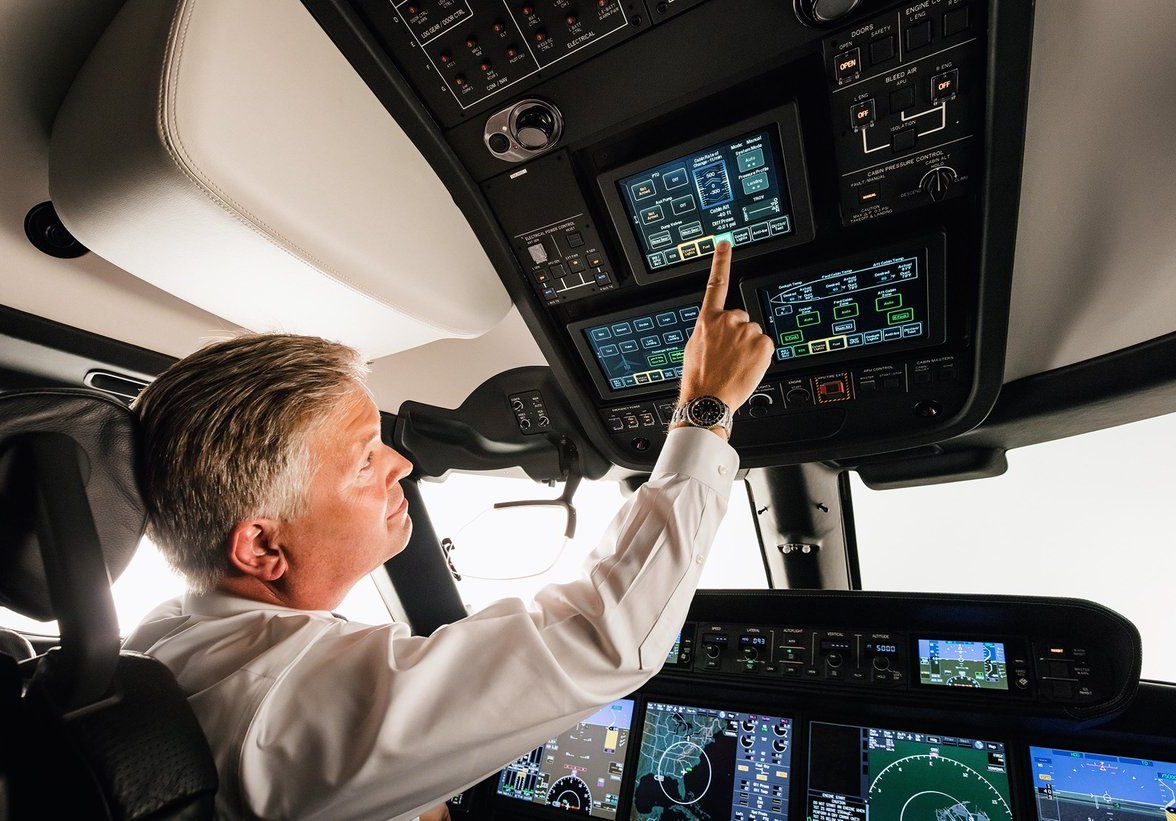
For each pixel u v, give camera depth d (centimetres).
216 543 95
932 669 179
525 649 83
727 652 203
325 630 94
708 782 190
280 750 81
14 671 71
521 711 83
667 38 106
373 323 146
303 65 107
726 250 112
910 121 109
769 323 148
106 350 166
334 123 114
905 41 100
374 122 123
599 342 164
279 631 93
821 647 193
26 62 110
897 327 141
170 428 92
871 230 129
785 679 192
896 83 105
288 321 144
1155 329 139
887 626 190
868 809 172
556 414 196
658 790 193
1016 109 101
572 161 129
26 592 69
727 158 121
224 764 79
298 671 86
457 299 148
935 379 148
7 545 66
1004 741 168
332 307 138
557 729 90
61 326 158
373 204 124
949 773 170
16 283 146
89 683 64
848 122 111
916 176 116
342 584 105
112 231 115
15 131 121
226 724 81
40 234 137
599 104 117
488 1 103
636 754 201
